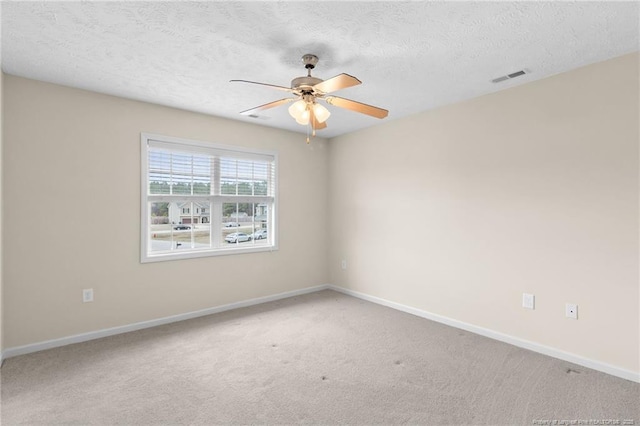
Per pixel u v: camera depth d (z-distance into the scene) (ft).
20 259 9.12
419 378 7.97
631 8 6.01
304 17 6.32
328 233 16.53
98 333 10.34
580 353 8.57
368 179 14.46
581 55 7.88
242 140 13.57
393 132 13.35
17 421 6.35
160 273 11.58
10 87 8.94
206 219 12.94
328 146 16.51
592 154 8.34
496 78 9.24
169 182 11.95
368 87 9.95
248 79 9.34
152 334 10.65
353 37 7.07
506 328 10.02
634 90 7.73
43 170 9.43
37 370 8.27
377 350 9.50
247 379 7.92
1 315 8.63
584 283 8.50
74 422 6.35
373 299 14.30
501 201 10.11
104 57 8.00
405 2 5.85
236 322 11.77
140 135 11.09
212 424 6.32
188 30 6.81
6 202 8.91
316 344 9.91
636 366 7.75
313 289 16.01
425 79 9.33
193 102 11.25
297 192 15.39
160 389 7.47
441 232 11.75
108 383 7.70
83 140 10.06
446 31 6.82
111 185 10.55
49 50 7.64
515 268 9.81
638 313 7.72
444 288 11.68
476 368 8.43
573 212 8.67
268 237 14.75
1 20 6.40
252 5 5.94
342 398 7.15
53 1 5.80
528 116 9.50
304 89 7.50
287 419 6.47
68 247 9.85
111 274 10.58
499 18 6.35
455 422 6.38
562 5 5.94
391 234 13.51
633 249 7.78
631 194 7.80
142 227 11.14
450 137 11.44
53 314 9.62
